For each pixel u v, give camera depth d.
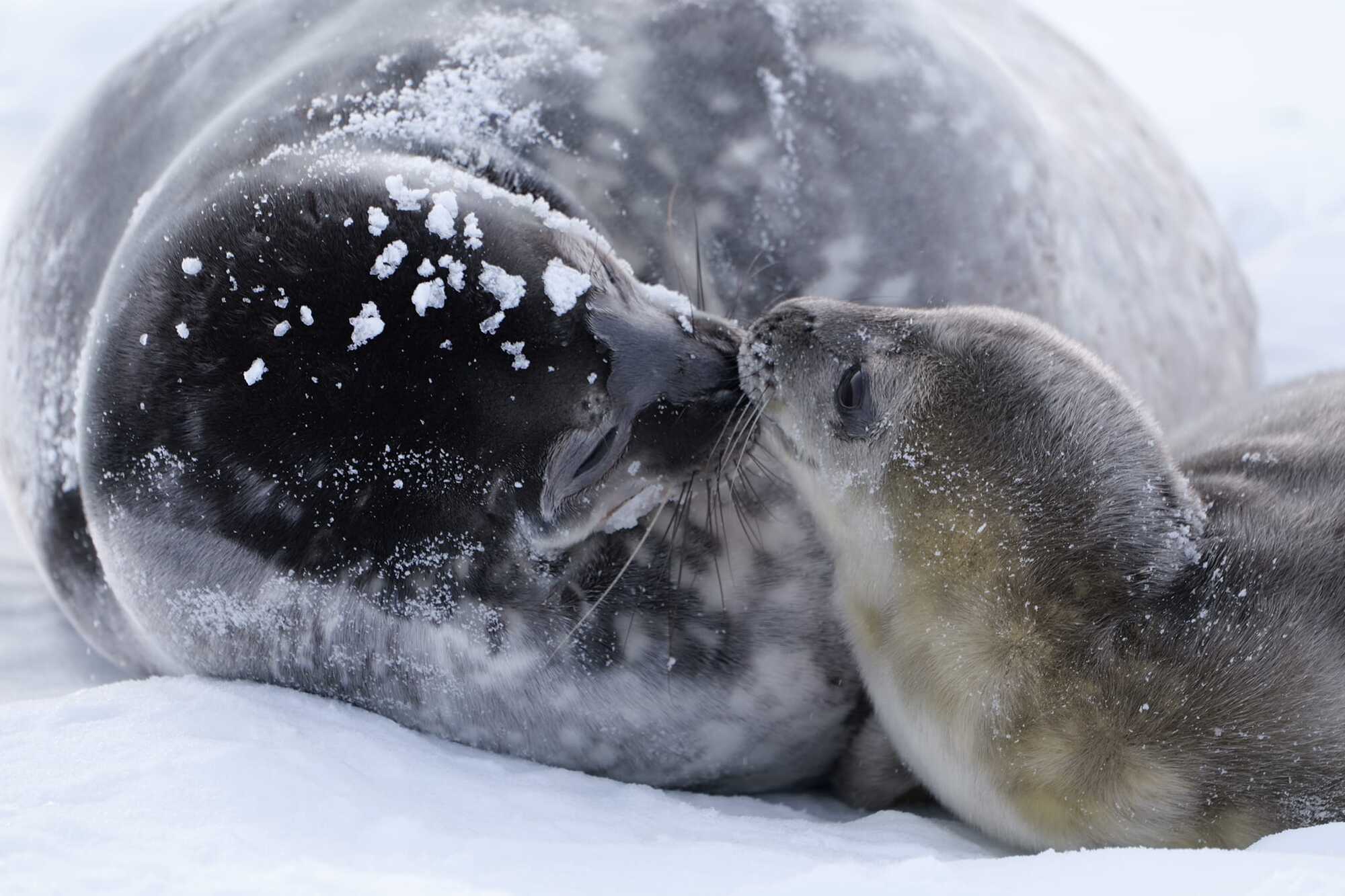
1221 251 8.28
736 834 7.47
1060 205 7.86
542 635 7.58
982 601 7.59
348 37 7.73
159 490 7.55
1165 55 14.14
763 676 7.65
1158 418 8.06
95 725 7.48
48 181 7.90
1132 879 7.32
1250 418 7.81
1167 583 7.55
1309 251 10.22
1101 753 7.52
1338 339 8.91
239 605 7.57
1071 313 7.87
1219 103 12.92
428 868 7.32
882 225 7.74
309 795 7.39
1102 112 8.16
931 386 7.64
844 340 7.67
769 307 7.73
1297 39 14.35
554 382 7.52
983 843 7.58
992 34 8.12
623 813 7.49
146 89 7.87
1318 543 7.54
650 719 7.62
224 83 7.80
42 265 7.85
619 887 7.32
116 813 7.35
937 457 7.62
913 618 7.61
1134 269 8.02
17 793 7.37
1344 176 11.21
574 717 7.61
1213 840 7.49
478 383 7.51
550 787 7.53
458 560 7.54
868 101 7.74
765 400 7.67
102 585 7.78
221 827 7.34
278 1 7.85
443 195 7.54
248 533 7.54
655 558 7.62
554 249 7.55
